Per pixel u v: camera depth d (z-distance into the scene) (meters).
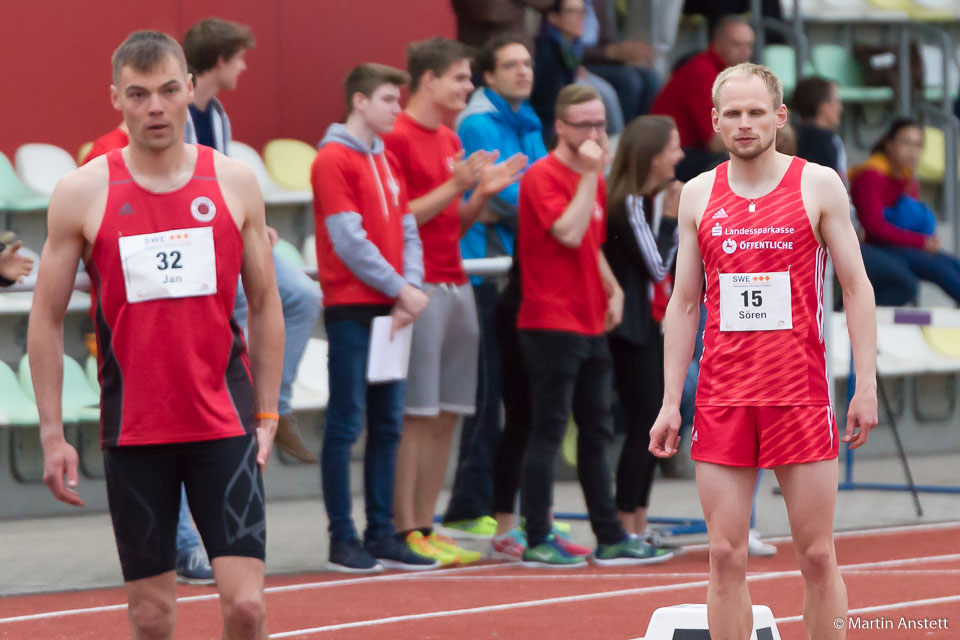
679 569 22.58
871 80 42.31
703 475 14.09
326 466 22.09
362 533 24.44
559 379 22.28
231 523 12.63
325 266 21.97
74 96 33.41
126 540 12.79
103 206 12.61
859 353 13.85
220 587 12.64
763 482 33.06
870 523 27.08
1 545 25.06
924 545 24.61
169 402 12.57
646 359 23.62
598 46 35.84
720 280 13.96
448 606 19.52
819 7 43.53
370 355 21.52
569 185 22.27
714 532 14.00
